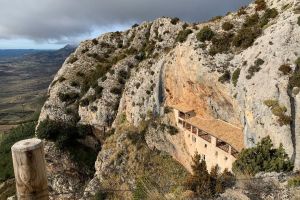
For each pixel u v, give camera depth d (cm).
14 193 9038
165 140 6669
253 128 4350
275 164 3606
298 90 3884
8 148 11981
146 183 6078
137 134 7338
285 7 5434
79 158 8912
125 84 9019
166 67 7025
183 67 6331
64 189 8725
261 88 4319
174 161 6481
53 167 9044
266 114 4088
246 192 3139
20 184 691
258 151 3866
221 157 5125
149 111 7356
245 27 5919
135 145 7194
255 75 4528
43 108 9738
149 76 7662
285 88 3991
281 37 4497
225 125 5466
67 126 9212
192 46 6156
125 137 7519
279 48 4388
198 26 7050
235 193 3136
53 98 9731
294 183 3116
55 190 8800
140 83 7912
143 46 10475
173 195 3434
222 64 5531
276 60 4303
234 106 5159
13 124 19550
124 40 11562
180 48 6556
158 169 6438
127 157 7138
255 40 5269
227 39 5803
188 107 6291
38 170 695
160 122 6856
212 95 5750
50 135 9000
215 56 5722
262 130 4153
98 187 7088
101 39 11738
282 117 3862
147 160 6756
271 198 2966
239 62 5216
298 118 3803
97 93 9194
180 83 6569
